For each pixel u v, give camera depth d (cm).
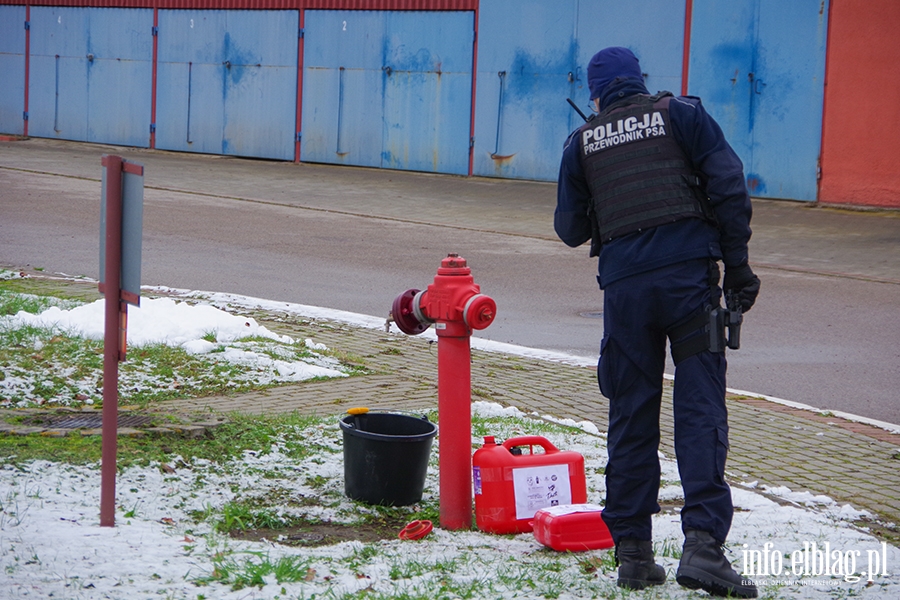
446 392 515
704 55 2505
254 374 830
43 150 3278
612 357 430
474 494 530
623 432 429
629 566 423
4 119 3712
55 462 529
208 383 797
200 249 1573
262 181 2642
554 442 673
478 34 2827
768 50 2427
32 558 386
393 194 2489
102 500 440
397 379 850
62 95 3619
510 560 457
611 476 431
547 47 2727
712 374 418
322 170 3005
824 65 2367
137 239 430
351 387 816
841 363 1003
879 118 2311
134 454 561
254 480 561
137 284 428
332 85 3084
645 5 2564
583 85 2688
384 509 542
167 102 3400
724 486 411
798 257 1723
